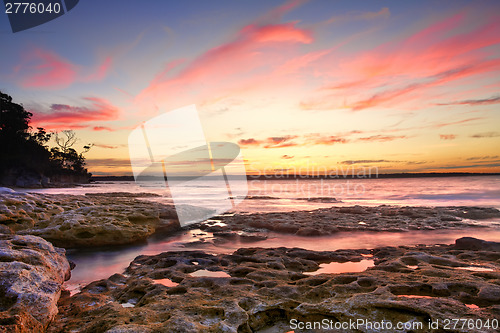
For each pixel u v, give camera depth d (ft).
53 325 13.08
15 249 18.28
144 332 10.69
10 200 38.78
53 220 36.24
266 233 40.91
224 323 11.37
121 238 34.55
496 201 89.04
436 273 17.35
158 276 20.01
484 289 13.99
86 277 22.86
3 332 10.28
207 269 21.01
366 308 12.48
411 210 59.16
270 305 13.28
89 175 340.18
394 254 25.31
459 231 41.24
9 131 245.86
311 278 16.92
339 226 43.57
